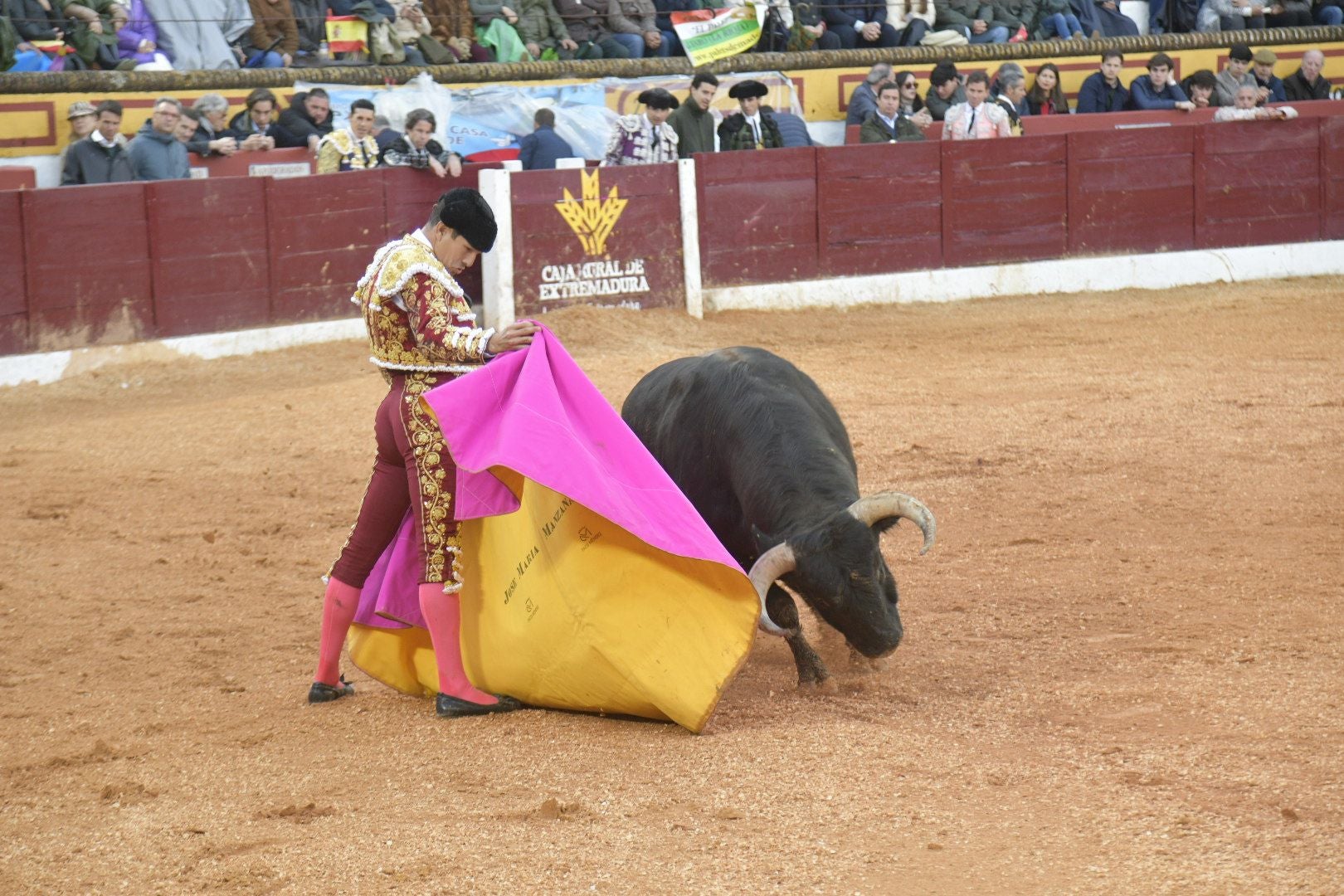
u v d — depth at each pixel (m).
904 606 13.77
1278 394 23.66
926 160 36.47
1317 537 15.56
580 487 9.86
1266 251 40.06
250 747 10.55
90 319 28.06
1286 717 10.23
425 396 10.23
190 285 29.19
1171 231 39.31
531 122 36.78
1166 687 11.07
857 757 9.72
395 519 11.27
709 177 33.94
